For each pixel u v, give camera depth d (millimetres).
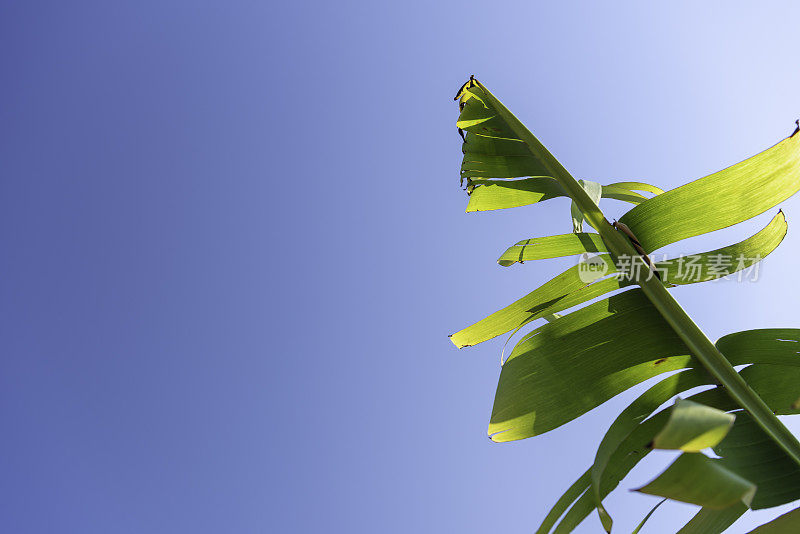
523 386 1921
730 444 1819
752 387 1901
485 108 2129
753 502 1768
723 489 1412
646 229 1949
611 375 1930
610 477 1852
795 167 1869
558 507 1835
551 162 2027
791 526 1634
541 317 2027
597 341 1938
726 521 1775
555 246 2014
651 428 1858
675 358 1923
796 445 1777
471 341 2016
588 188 2051
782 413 1875
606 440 1837
